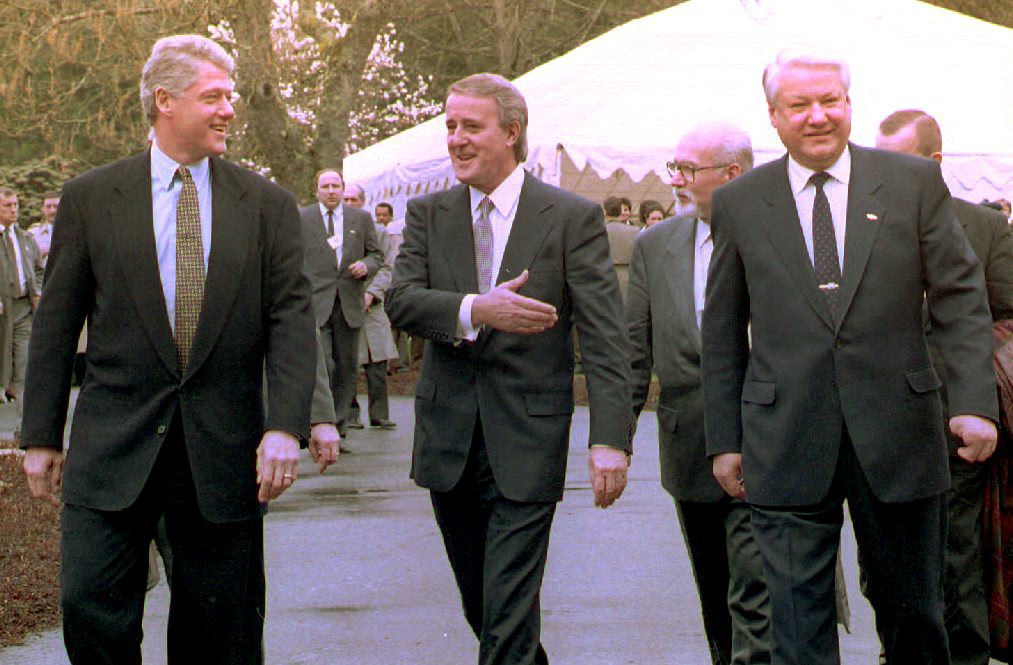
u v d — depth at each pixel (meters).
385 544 8.36
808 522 4.33
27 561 7.59
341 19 25.50
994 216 5.21
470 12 34.62
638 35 19.23
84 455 4.25
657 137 17.59
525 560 4.69
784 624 4.33
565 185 25.75
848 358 4.25
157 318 4.25
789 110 4.32
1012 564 5.15
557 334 4.80
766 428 4.33
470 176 4.84
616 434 4.77
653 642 6.16
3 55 21.14
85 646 4.24
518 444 4.71
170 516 4.35
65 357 4.33
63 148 24.19
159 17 20.64
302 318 4.38
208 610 4.37
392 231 21.00
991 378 4.27
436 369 4.84
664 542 8.33
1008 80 18.50
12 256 14.91
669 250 5.47
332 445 4.52
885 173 4.33
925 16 19.73
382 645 6.14
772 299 4.33
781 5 19.12
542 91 18.80
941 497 4.38
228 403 4.29
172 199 4.31
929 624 4.35
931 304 4.37
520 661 4.64
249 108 21.73
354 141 34.44
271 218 4.38
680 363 5.36
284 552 8.13
